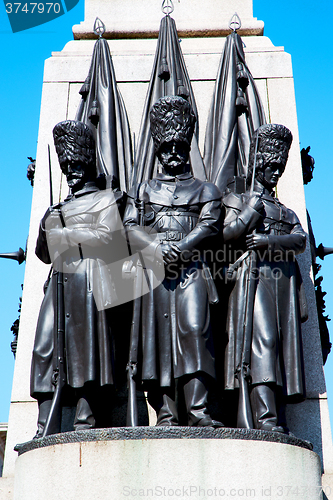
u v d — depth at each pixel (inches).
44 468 217.0
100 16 332.8
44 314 248.2
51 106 310.2
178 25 326.0
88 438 216.5
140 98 311.7
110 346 239.5
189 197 250.2
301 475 217.9
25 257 298.5
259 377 232.5
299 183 292.7
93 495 210.4
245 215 249.8
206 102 308.8
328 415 258.5
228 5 333.1
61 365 237.1
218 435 215.2
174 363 232.8
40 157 301.1
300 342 246.5
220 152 289.9
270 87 311.1
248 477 212.2
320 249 302.0
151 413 258.5
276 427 227.1
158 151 261.0
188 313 232.4
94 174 267.1
